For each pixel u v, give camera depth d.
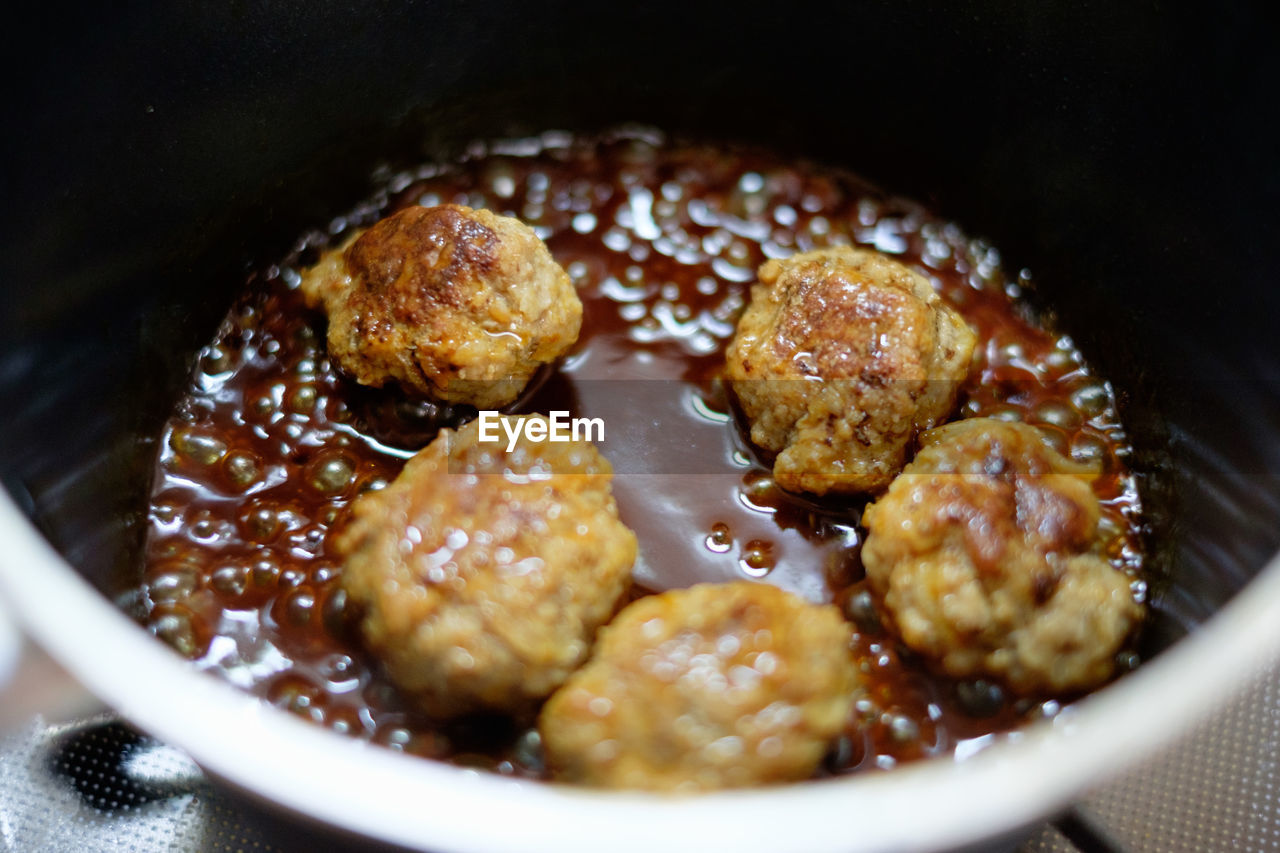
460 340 0.29
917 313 0.29
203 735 0.21
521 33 0.33
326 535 0.30
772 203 0.35
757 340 0.30
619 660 0.25
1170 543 0.30
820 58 0.33
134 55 0.29
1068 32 0.30
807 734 0.25
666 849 0.20
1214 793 0.28
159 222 0.30
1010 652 0.27
